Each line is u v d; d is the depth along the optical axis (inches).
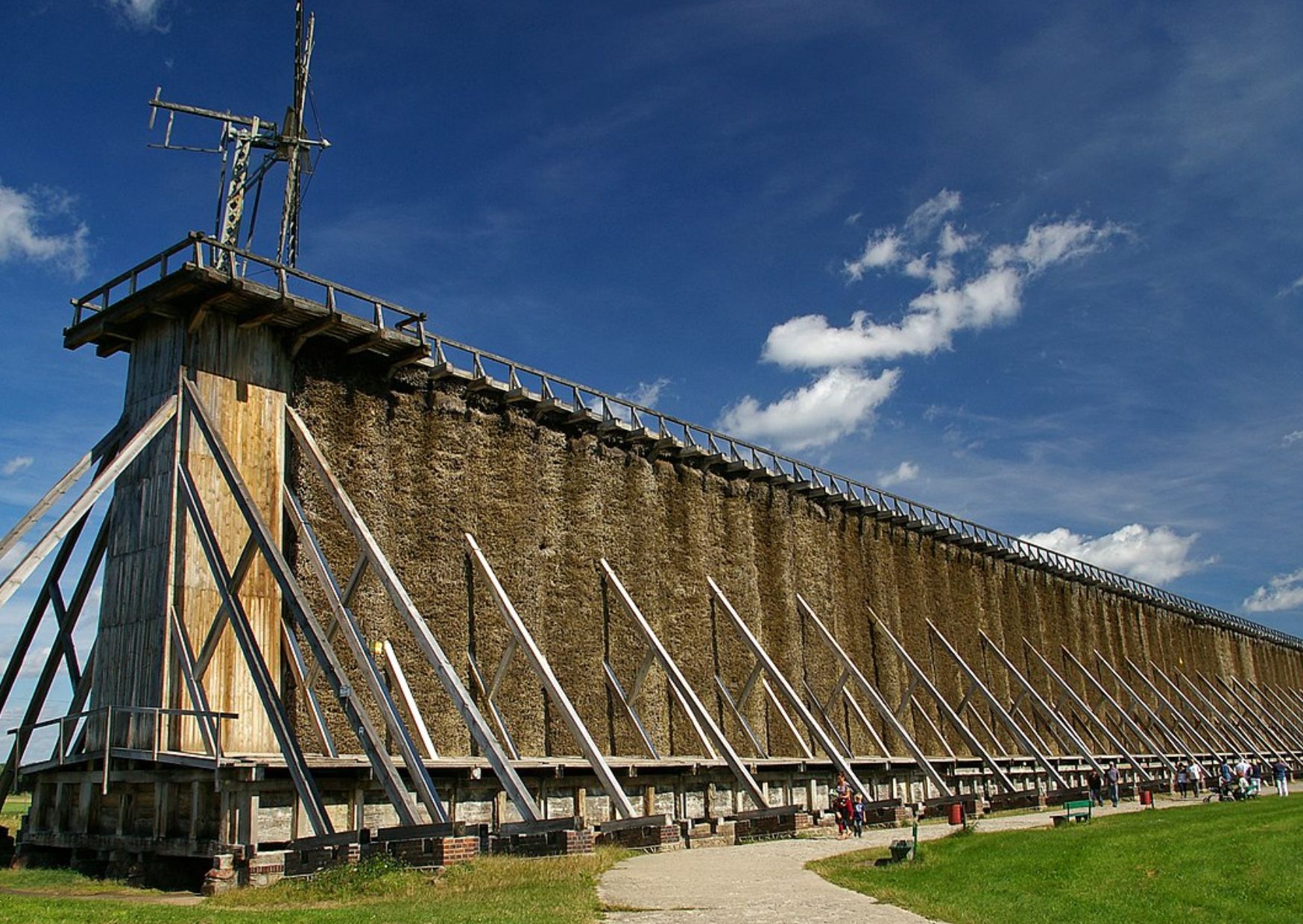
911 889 629.9
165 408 890.7
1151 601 3029.0
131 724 838.5
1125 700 2689.5
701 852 828.0
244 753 859.4
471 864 653.3
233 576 862.5
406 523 1080.2
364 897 601.6
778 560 1631.4
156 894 706.8
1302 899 644.7
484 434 1194.0
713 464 1535.4
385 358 1083.9
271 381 976.3
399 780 732.7
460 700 825.5
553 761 962.7
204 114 1215.6
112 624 901.2
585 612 1256.2
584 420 1305.4
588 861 689.6
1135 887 671.8
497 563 1161.4
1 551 817.5
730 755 1087.6
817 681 1633.9
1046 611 2470.5
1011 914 563.2
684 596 1423.5
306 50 1268.5
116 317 950.4
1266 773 2447.1
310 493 987.3
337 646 970.7
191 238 903.7
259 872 701.3
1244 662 3553.2
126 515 920.9
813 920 502.0
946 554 2129.7
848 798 1015.6
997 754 1956.2
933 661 1975.9
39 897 662.5
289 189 1234.6
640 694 1289.4
